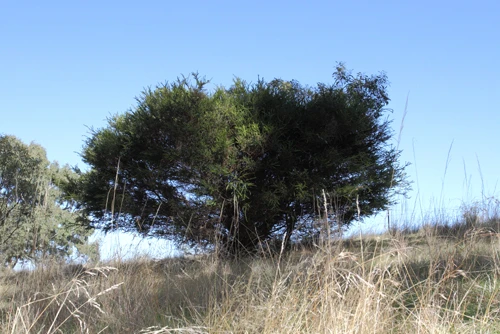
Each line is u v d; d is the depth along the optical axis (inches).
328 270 126.3
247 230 405.1
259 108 431.2
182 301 182.7
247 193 401.1
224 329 135.0
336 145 426.0
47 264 212.8
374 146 447.8
